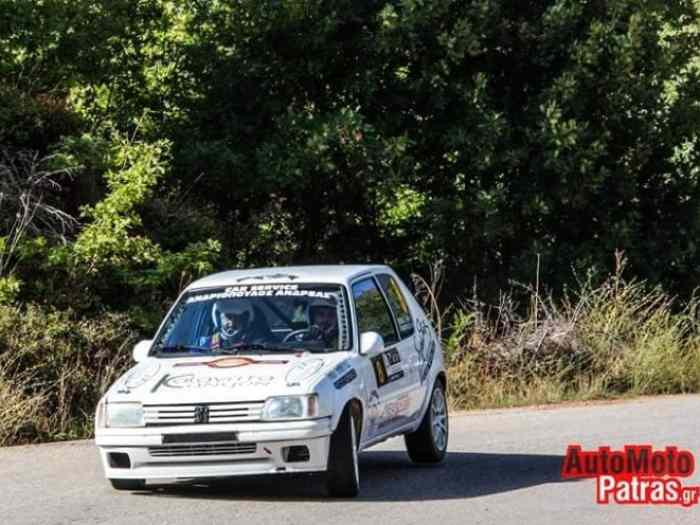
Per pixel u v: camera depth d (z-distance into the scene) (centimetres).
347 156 6681
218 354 3488
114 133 6334
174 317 3634
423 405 3897
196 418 3156
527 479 3622
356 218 7181
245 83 7012
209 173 6769
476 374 5991
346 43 6994
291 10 6806
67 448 4625
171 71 6950
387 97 7100
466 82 7088
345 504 3219
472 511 3116
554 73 7169
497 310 6900
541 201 6869
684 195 7469
